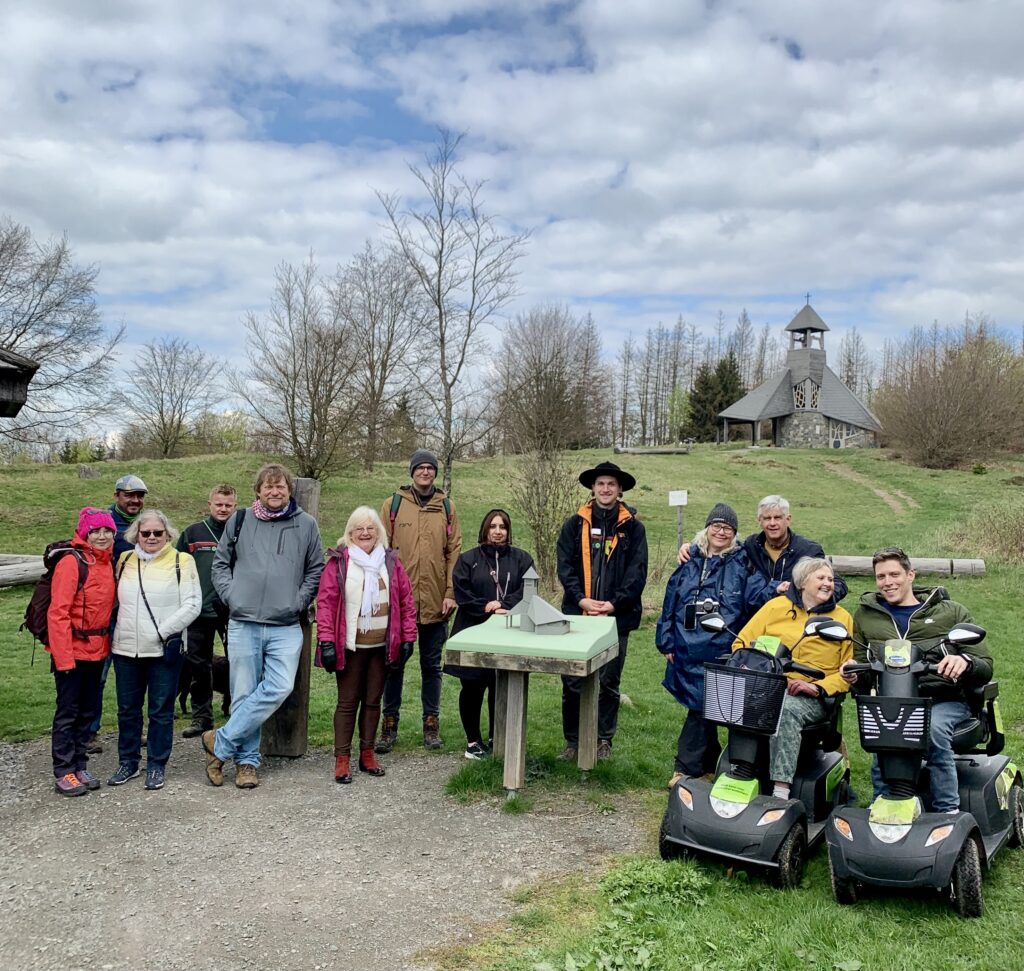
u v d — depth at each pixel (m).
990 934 3.85
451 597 6.86
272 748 6.55
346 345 25.69
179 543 7.02
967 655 4.39
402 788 5.90
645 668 10.11
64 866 4.62
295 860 4.73
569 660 5.27
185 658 6.91
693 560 5.85
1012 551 17.36
